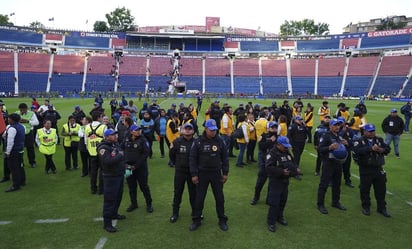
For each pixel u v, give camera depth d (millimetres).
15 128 8016
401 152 13117
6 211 6801
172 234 5852
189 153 6324
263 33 95688
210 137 6074
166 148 13758
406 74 55719
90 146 7859
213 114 13859
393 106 36812
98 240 5594
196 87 61875
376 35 68438
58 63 60750
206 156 6020
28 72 56594
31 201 7395
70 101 40000
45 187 8430
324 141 6988
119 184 6102
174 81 62000
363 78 58906
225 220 6148
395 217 6695
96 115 8297
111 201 5965
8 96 47312
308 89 60344
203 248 5355
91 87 57375
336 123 6902
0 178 9266
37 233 5832
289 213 6887
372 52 67625
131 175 6812
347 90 57656
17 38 65312
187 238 5703
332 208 7172
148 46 74375
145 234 5844
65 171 10023
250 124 10875
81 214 6688
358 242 5613
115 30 96438
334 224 6336
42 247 5348
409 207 7254
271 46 75812
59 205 7168
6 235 5738
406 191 8320
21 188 8312
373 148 6551
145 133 11766
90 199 7559
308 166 10953
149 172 9969
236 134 10633
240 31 92500
